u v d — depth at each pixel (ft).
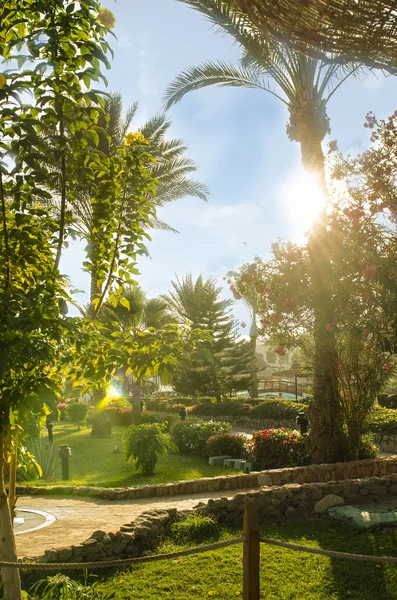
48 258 12.34
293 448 36.01
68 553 18.17
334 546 19.97
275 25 13.26
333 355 32.09
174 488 31.71
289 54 33.73
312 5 12.10
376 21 12.14
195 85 42.47
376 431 46.50
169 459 49.34
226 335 109.19
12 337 9.89
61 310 11.00
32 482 36.81
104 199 13.17
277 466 37.47
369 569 17.52
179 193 66.08
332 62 14.14
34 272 11.86
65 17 11.05
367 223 24.66
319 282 26.58
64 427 87.71
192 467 44.27
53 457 42.68
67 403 100.58
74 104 11.26
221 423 52.60
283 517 24.11
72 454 54.75
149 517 21.47
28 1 11.25
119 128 59.31
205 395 110.42
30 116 11.14
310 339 32.35
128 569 18.35
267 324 30.01
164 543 20.77
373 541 20.17
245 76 41.83
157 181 13.58
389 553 18.71
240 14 14.85
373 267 23.26
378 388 32.91
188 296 110.11
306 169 34.19
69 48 11.24
